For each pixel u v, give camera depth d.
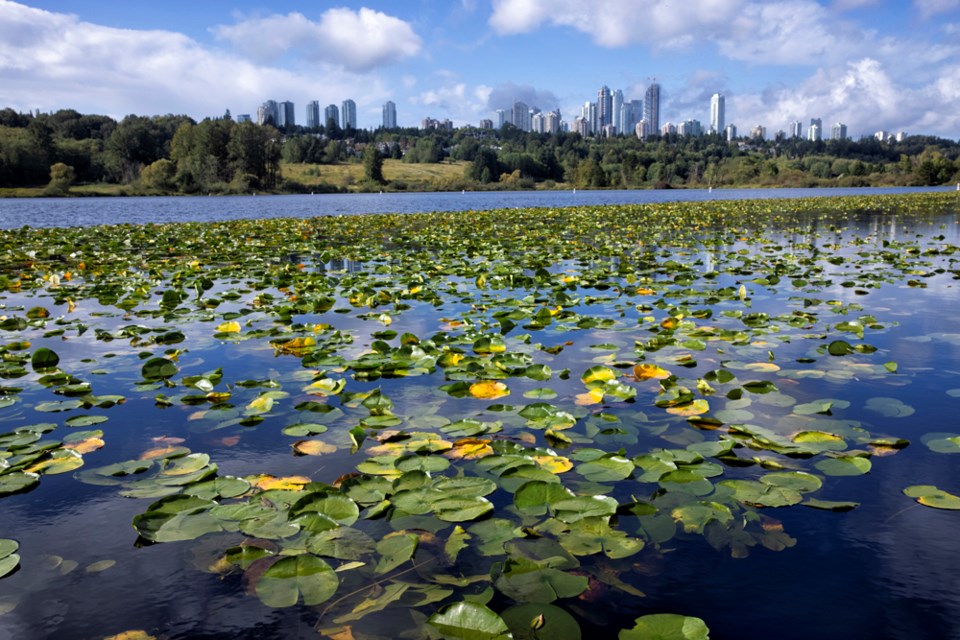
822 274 8.16
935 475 2.53
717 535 2.11
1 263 10.58
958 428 3.00
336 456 2.82
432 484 2.47
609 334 5.02
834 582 1.85
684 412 3.25
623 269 8.30
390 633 1.65
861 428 3.02
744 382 3.75
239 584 1.90
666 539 2.09
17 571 1.99
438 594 1.81
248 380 3.85
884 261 9.52
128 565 2.01
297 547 2.08
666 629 1.62
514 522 2.21
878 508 2.28
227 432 3.12
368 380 3.96
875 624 1.67
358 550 2.05
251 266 9.95
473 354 4.49
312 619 1.72
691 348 4.48
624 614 1.73
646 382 3.82
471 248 11.70
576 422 3.18
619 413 3.29
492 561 1.99
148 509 2.31
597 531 2.14
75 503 2.42
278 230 17.31
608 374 3.76
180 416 3.35
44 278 8.57
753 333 4.93
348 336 5.03
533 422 3.17
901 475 2.53
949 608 1.73
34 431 3.12
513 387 3.77
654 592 1.82
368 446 2.91
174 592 1.87
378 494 2.42
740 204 32.53
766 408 3.32
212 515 2.29
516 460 2.68
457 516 2.23
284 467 2.72
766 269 8.66
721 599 1.79
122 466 2.71
